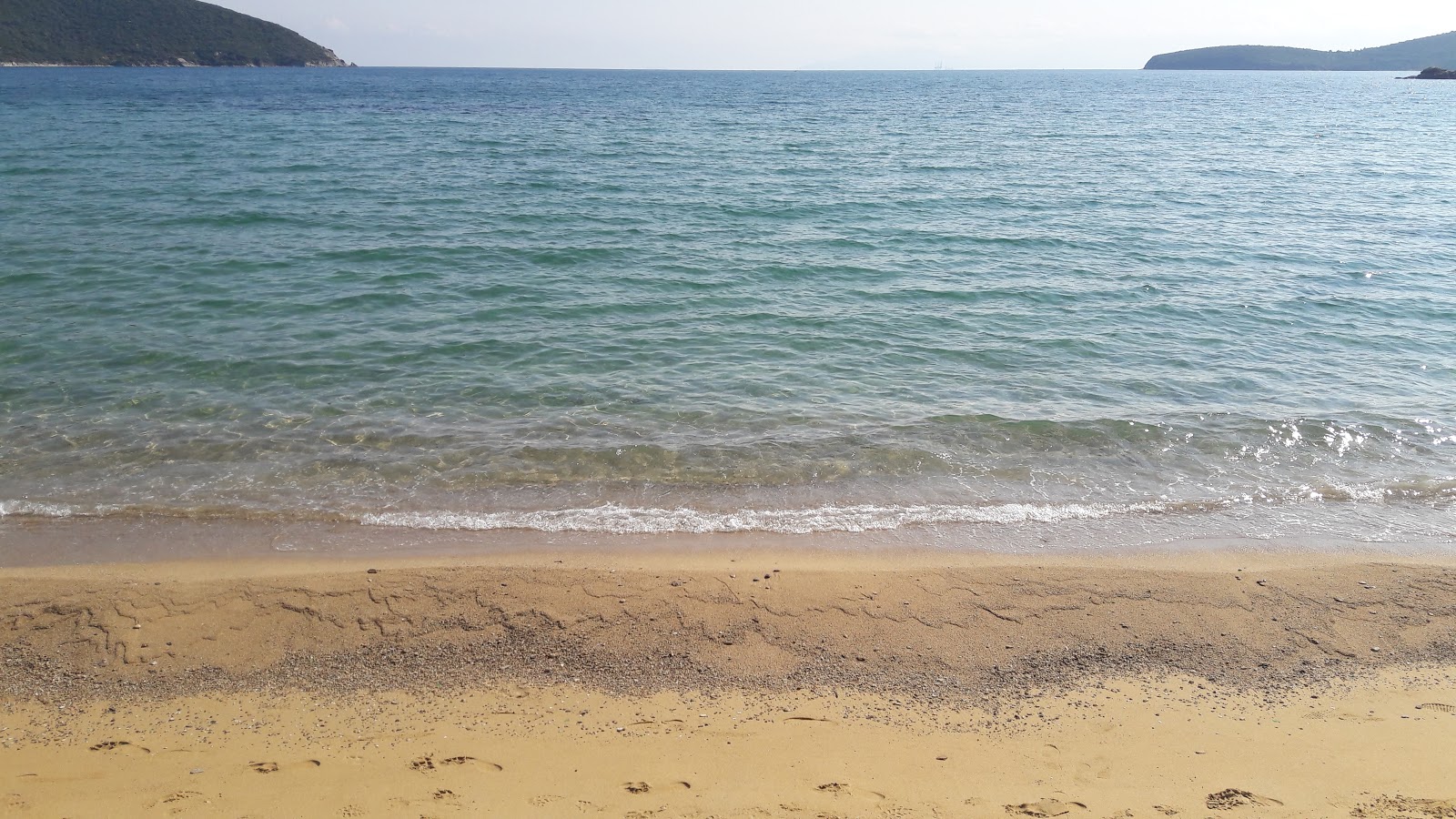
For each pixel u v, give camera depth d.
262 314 15.23
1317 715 6.04
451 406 11.66
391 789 5.04
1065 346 14.41
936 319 15.73
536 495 9.42
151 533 8.51
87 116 56.00
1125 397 12.30
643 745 5.61
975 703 6.23
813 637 6.99
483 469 9.95
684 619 7.18
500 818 4.75
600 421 11.27
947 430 11.15
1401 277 18.75
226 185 28.20
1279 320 15.77
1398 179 33.53
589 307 16.16
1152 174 34.69
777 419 11.44
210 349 13.44
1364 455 10.59
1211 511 9.34
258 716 5.93
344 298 16.31
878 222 24.25
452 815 4.77
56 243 19.47
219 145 40.12
